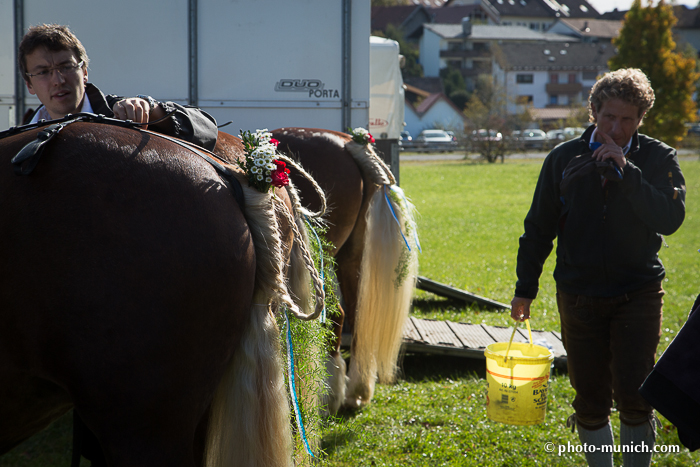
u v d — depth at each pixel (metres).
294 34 4.94
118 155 1.37
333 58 4.99
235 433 1.51
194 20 4.85
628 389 2.50
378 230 3.35
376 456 3.18
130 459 1.32
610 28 80.81
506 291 7.35
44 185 1.29
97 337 1.25
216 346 1.43
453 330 5.08
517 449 3.25
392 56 9.48
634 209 2.40
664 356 1.82
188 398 1.38
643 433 2.57
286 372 1.73
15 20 4.71
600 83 2.55
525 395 2.78
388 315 3.39
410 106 56.12
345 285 3.62
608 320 2.63
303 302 1.99
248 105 4.97
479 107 46.28
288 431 1.58
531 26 86.75
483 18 82.88
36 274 1.25
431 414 3.71
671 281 7.68
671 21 28.11
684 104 28.30
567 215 2.65
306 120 5.04
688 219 13.38
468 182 22.89
